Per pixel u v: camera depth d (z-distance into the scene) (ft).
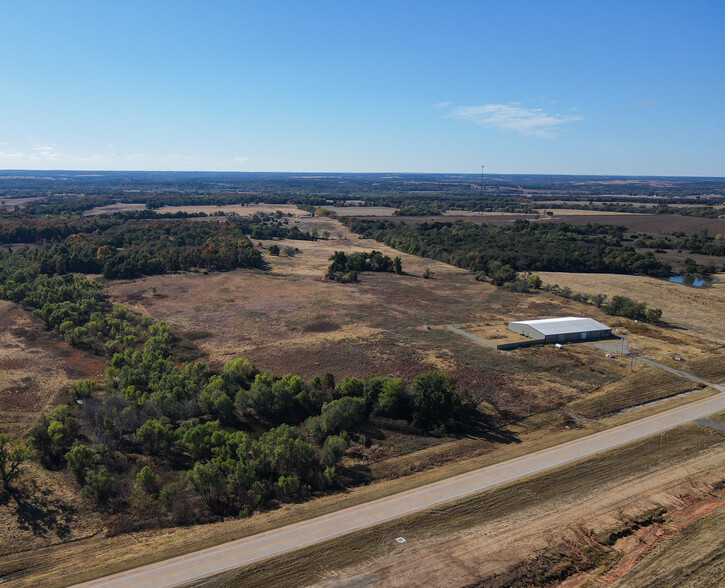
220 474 157.17
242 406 210.18
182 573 122.93
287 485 159.33
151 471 161.07
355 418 207.82
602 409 218.59
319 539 135.44
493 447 188.14
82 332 289.33
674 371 262.26
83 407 202.59
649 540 137.69
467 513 146.61
